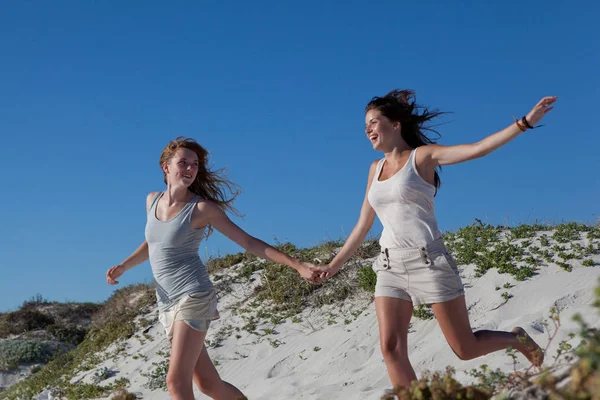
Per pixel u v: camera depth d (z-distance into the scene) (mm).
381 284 4734
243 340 10938
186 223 5113
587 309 7082
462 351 4691
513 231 10688
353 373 8102
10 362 16875
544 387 3131
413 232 4633
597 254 8992
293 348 9984
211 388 5273
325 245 12969
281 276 12367
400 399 3414
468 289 9047
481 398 3295
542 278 8664
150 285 16531
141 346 12641
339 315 10477
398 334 4594
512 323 7516
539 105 4125
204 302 5051
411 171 4664
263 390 8625
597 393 2400
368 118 4965
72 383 12133
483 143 4375
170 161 5285
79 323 20969
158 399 9844
